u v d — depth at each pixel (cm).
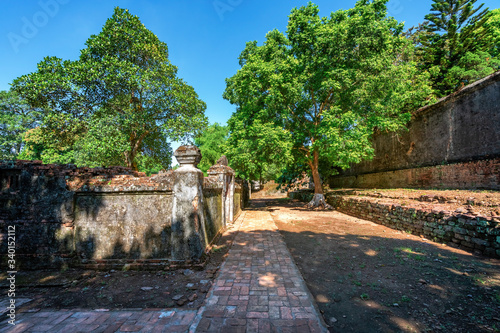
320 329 241
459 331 243
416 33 1781
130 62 1121
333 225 866
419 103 1252
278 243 595
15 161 438
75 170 459
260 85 1145
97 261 417
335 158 1221
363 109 1164
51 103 1059
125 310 282
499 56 1516
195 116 1309
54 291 342
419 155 1237
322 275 399
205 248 460
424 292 326
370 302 306
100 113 1141
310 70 1137
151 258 419
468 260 446
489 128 845
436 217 604
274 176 3331
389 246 561
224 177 800
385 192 1096
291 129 1378
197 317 264
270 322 253
